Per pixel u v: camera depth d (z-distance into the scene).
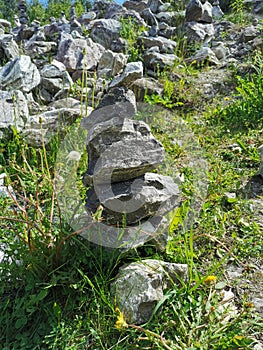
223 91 4.94
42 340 1.75
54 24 6.71
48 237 1.93
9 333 1.79
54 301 1.90
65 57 5.15
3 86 4.14
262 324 1.76
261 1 7.90
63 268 1.97
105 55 5.17
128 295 1.83
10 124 3.32
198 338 1.74
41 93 4.40
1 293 1.93
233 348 1.68
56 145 3.08
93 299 1.88
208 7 7.30
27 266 1.96
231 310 1.86
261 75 4.68
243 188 2.96
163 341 1.68
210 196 2.73
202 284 2.01
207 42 6.36
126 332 1.77
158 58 5.33
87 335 1.78
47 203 2.48
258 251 2.28
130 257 2.06
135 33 6.26
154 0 7.93
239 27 6.98
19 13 8.61
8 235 2.25
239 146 3.56
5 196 2.61
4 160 3.02
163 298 1.80
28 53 5.59
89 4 11.97
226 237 2.39
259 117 4.08
